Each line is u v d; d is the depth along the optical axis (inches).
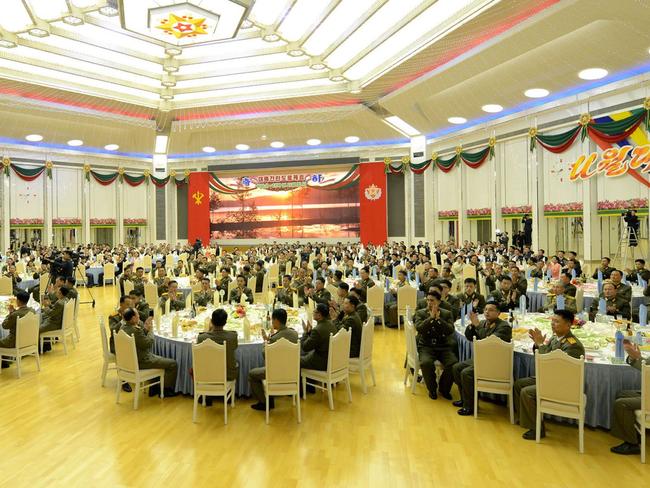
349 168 966.4
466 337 244.8
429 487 163.5
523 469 174.7
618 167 544.4
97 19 454.3
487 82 591.8
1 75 561.3
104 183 954.7
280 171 1008.9
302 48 502.0
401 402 244.1
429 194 871.1
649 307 352.8
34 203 871.1
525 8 383.2
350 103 685.9
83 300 560.7
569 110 606.9
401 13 428.1
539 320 282.7
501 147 721.6
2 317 323.9
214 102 684.1
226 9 374.9
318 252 748.6
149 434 206.8
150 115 740.0
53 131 812.0
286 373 219.0
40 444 197.5
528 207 677.3
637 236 533.3
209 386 220.4
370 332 267.0
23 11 417.7
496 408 233.9
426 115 733.9
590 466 176.2
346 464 179.6
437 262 625.3
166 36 421.7
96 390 262.7
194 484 166.1
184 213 1047.6
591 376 200.2
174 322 259.8
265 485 165.3
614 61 486.6
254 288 479.8
